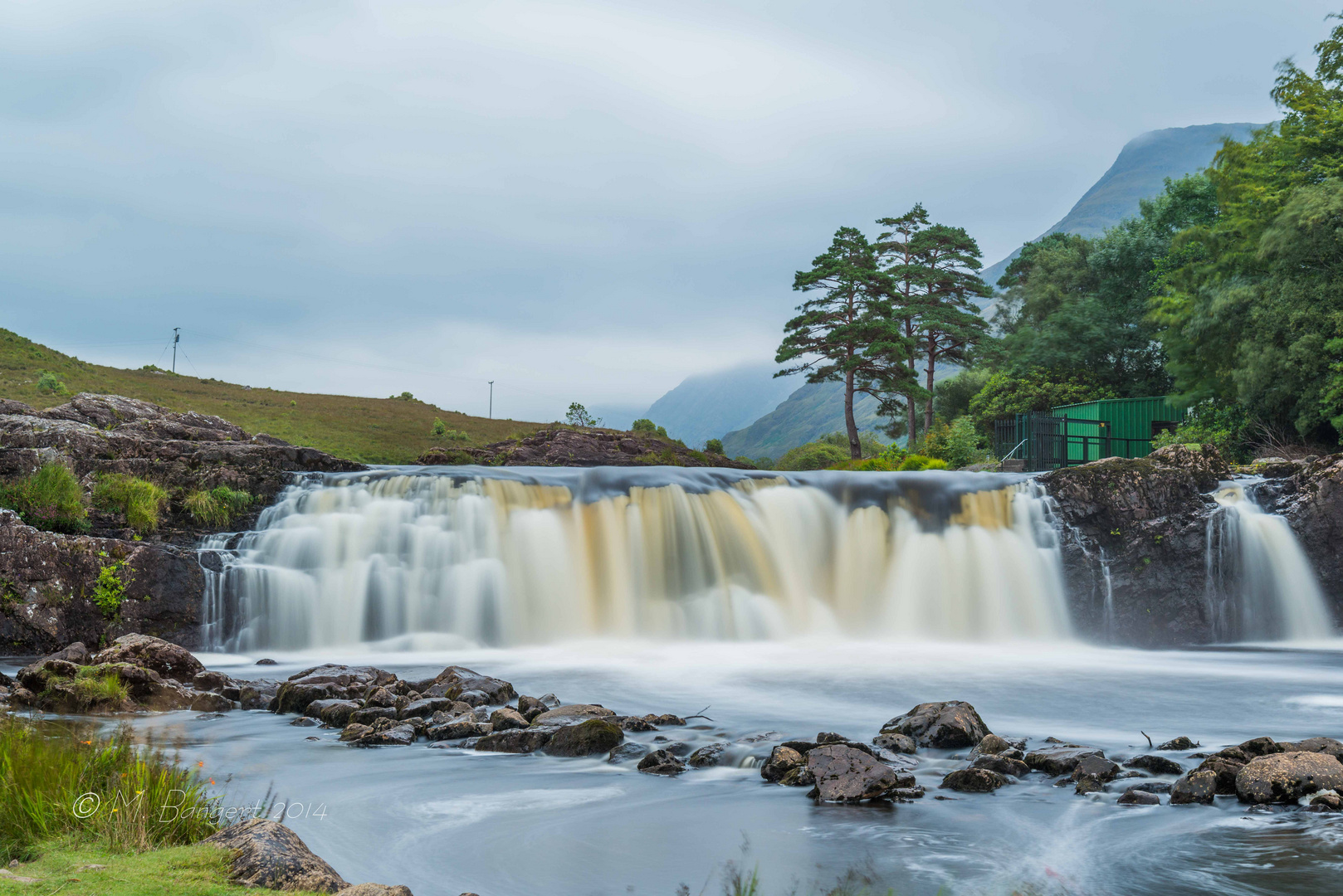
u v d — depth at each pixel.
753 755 9.92
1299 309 33.38
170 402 72.50
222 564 21.03
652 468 25.39
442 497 23.48
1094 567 25.14
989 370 77.75
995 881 6.29
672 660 19.78
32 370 71.81
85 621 19.27
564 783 9.20
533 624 22.98
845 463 55.38
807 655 20.88
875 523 25.30
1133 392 61.16
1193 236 41.62
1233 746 10.12
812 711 13.55
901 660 19.98
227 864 5.27
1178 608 25.09
